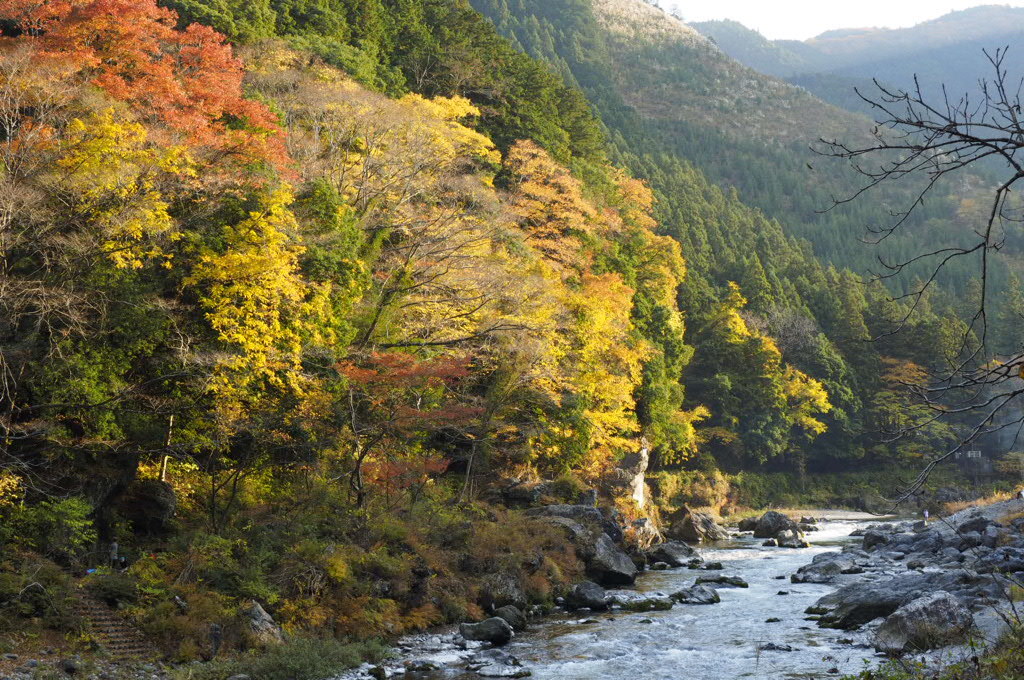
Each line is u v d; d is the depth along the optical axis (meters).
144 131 25.06
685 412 81.31
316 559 23.23
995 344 96.12
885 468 97.06
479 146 49.09
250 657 18.97
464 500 35.66
